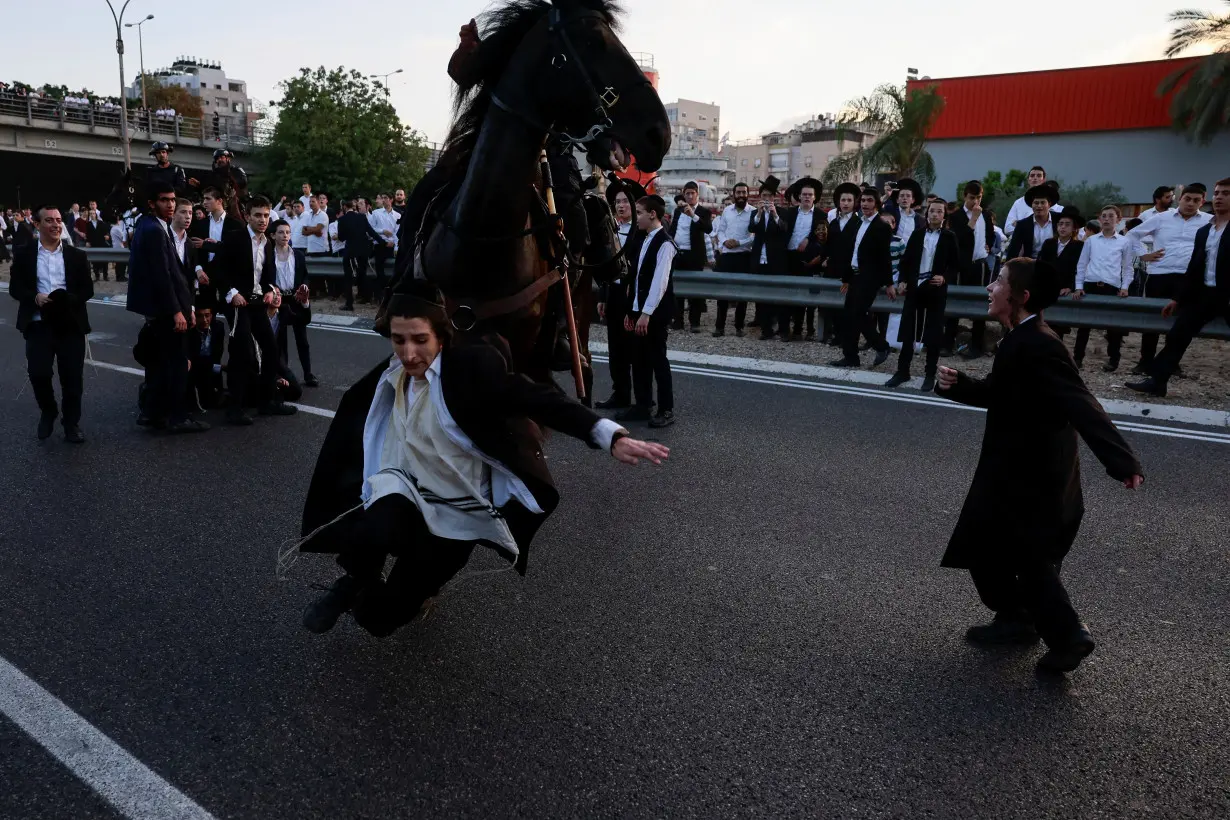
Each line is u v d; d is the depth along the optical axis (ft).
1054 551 12.11
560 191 16.11
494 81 14.46
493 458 10.54
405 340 10.26
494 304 14.12
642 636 13.16
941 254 29.43
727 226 42.86
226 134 180.86
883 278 32.73
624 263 18.45
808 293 37.24
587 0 13.96
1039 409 11.91
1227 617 13.99
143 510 18.30
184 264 25.86
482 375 10.31
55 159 160.04
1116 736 10.82
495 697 11.51
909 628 13.53
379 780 9.82
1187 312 27.91
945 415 26.66
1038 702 11.55
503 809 9.37
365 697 11.49
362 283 52.16
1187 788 9.84
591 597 14.44
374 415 11.18
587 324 19.01
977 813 9.41
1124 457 10.87
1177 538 17.17
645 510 18.52
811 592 14.71
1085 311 31.89
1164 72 114.73
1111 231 34.19
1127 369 33.60
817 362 34.65
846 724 11.00
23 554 16.06
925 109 107.14
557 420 9.95
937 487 20.03
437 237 14.32
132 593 14.49
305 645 12.84
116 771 9.94
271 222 28.48
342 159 138.92
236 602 14.19
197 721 10.93
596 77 13.46
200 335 26.53
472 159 14.06
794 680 12.00
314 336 42.06
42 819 9.16
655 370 25.54
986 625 13.39
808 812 9.39
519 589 14.71
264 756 10.24
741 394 29.60
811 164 257.14
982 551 12.44
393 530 10.18
